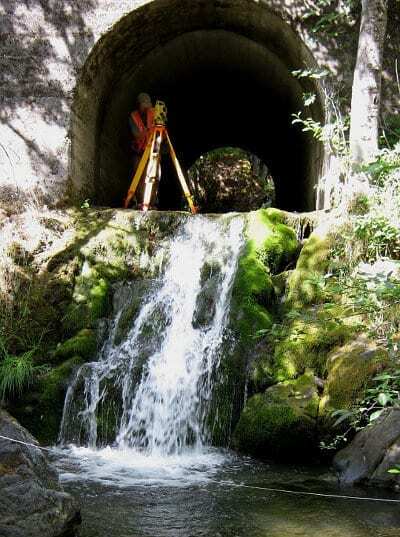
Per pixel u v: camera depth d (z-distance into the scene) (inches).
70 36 310.0
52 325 268.1
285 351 221.0
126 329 257.3
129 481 180.4
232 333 237.5
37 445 151.3
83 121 328.5
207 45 386.9
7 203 307.0
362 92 274.4
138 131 358.3
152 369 234.7
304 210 422.0
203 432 220.7
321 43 303.7
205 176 855.1
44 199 309.3
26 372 238.5
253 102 485.1
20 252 282.4
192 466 197.2
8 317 264.7
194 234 288.0
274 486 175.8
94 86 331.3
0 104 312.5
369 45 273.3
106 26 308.3
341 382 199.8
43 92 311.4
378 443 178.7
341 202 275.0
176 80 434.9
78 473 188.1
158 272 282.5
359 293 182.5
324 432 194.9
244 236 276.2
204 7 327.6
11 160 311.1
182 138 561.3
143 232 291.7
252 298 244.7
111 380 233.1
